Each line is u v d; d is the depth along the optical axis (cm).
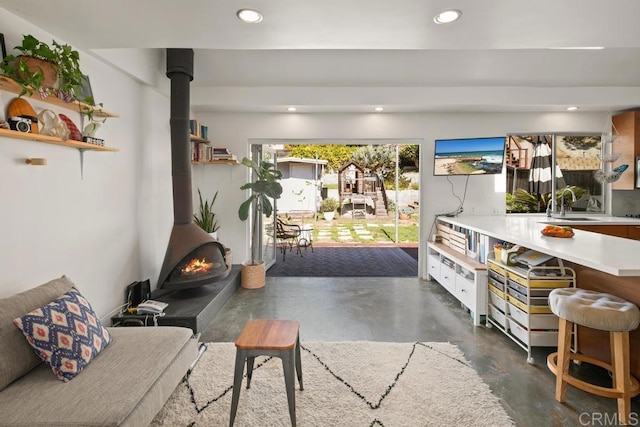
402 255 661
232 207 487
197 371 234
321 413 190
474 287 319
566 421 187
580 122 480
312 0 190
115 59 285
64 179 238
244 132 480
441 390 212
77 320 180
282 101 430
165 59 369
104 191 283
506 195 505
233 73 406
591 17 210
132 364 176
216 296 345
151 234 362
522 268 273
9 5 192
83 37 233
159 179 379
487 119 477
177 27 221
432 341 284
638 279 203
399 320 332
